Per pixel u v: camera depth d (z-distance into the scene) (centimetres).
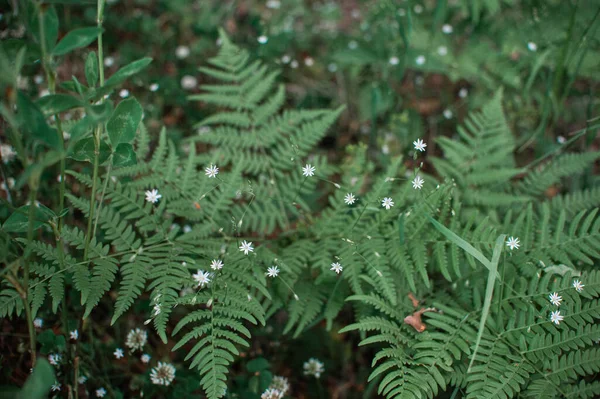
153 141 98
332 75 112
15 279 70
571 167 88
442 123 107
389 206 79
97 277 75
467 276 81
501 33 106
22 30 93
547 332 77
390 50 106
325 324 87
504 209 89
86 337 83
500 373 73
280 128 90
